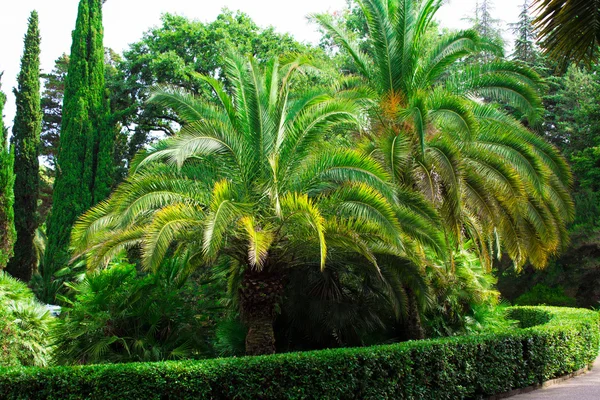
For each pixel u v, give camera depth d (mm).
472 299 13227
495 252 26750
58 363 9844
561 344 11164
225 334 10758
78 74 25688
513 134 11219
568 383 10758
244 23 26438
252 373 6320
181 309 10797
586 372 12234
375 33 11672
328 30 12203
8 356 9703
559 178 11781
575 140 29266
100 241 8727
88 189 24984
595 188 27547
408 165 10945
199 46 25609
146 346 10055
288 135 9117
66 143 25172
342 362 7023
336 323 10289
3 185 16922
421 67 11922
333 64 20484
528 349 10133
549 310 16422
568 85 30312
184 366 6039
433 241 9250
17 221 25375
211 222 7453
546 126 31953
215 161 9727
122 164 30672
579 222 25234
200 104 9859
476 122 10391
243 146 9070
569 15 5777
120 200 8305
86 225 8594
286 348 10766
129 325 10336
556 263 25844
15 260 25328
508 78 11516
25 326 10312
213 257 8383
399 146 10047
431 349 8195
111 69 35250
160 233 7730
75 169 24953
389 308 11406
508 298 27703
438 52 11719
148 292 10492
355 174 8508
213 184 9367
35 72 26281
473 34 11352
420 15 11625
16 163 25625
